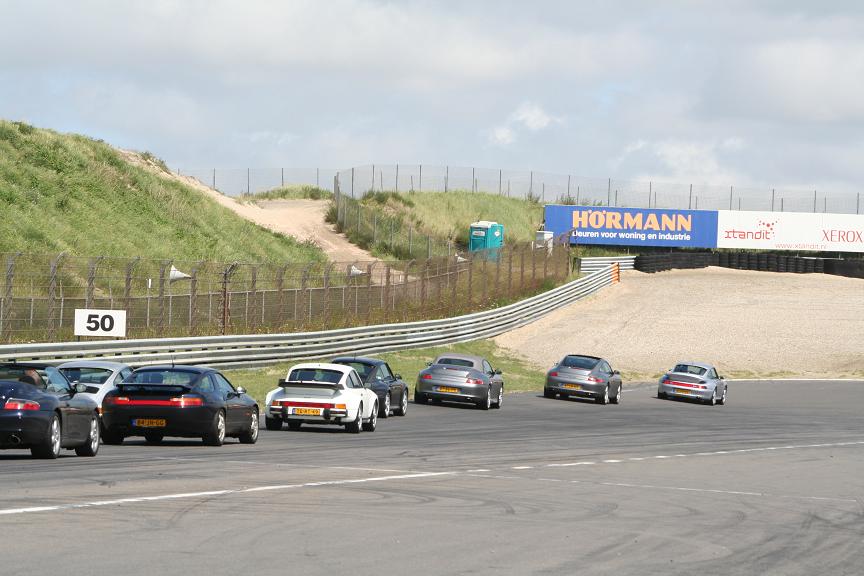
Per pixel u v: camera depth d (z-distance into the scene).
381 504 28.86
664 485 37.06
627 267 194.50
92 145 146.50
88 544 21.28
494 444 49.69
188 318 86.69
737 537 26.23
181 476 32.84
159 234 127.62
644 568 21.41
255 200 193.25
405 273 116.25
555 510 29.45
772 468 45.00
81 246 109.19
